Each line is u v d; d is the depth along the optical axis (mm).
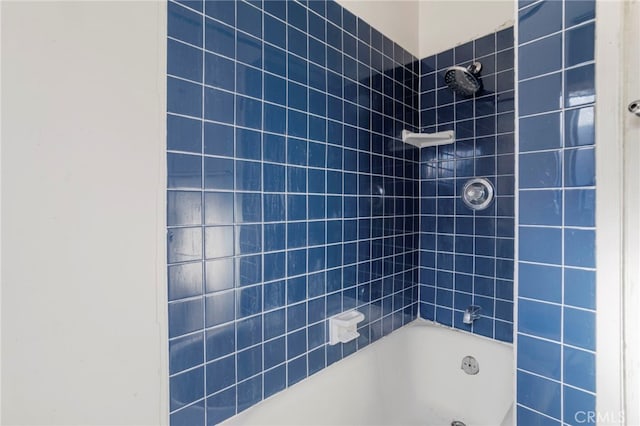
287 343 1123
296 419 1121
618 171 733
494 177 1559
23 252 636
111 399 747
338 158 1309
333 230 1291
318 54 1221
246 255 996
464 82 1506
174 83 834
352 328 1289
